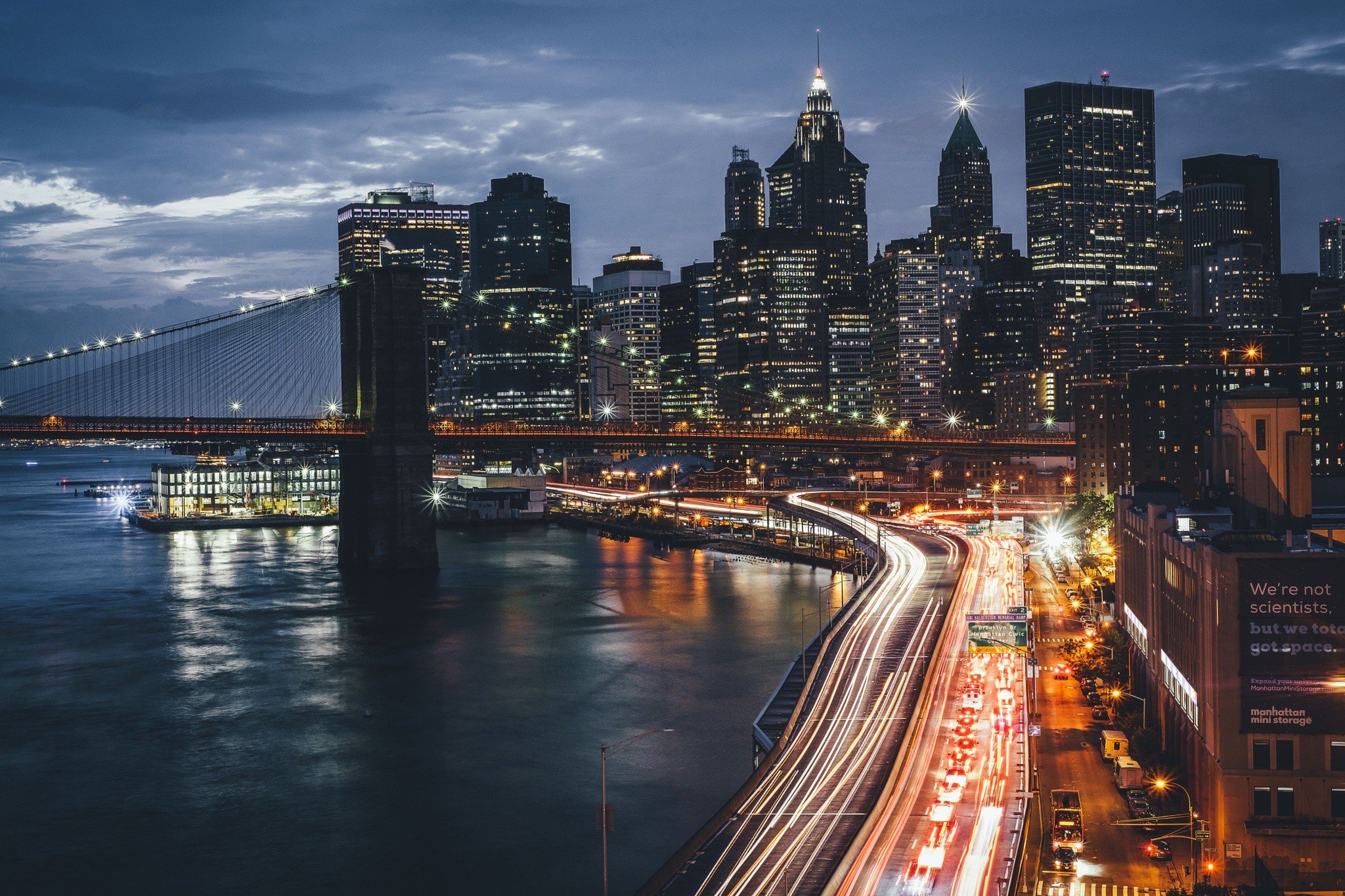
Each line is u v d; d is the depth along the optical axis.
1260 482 130.12
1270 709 97.62
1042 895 94.06
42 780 137.88
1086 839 105.06
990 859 95.69
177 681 181.38
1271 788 97.69
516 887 109.56
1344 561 96.69
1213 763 101.19
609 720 158.50
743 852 98.12
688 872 94.44
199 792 133.75
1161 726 125.88
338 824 124.38
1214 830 100.38
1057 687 154.38
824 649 167.88
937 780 114.94
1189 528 122.38
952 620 186.88
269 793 133.12
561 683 178.00
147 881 112.06
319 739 151.88
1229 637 98.38
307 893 109.06
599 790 132.50
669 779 135.38
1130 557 151.50
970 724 133.12
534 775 137.62
